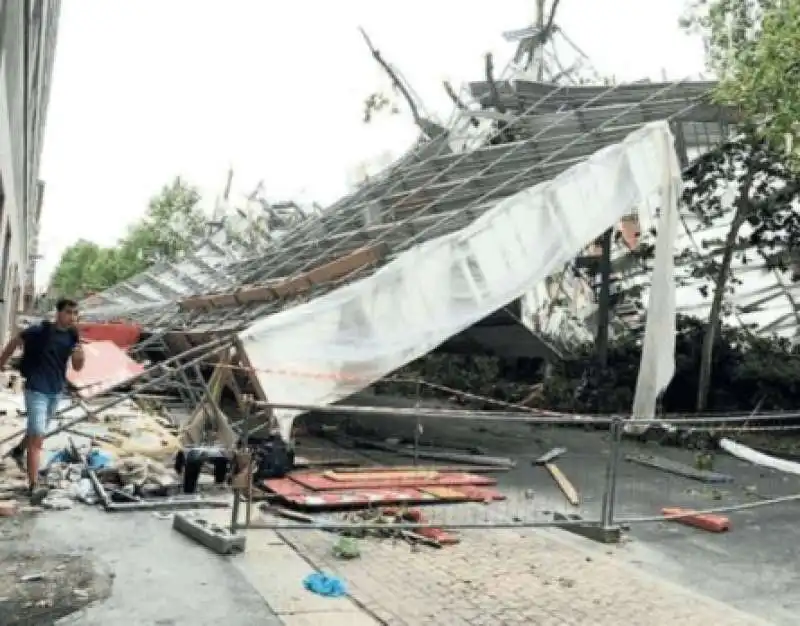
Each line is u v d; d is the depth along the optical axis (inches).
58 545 232.8
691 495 413.4
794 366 724.0
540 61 868.0
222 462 335.9
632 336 862.5
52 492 294.5
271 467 366.3
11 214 637.3
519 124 679.1
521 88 722.8
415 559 255.9
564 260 510.9
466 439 592.1
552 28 887.7
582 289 934.4
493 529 305.9
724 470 506.6
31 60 446.9
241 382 436.5
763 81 497.7
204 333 552.1
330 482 360.2
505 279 480.4
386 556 257.1
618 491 414.9
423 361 1003.9
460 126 745.6
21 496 288.5
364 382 434.0
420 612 204.1
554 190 509.0
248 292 613.3
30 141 667.4
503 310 827.4
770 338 799.1
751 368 719.1
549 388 791.7
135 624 175.3
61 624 172.4
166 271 1373.0
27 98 506.3
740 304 863.1
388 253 514.3
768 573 271.6
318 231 759.7
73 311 303.4
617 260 888.3
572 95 701.3
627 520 306.7
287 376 413.7
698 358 753.6
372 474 387.9
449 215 525.0
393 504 333.7
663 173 569.9
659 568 269.9
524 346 905.5
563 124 641.0
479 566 252.8
